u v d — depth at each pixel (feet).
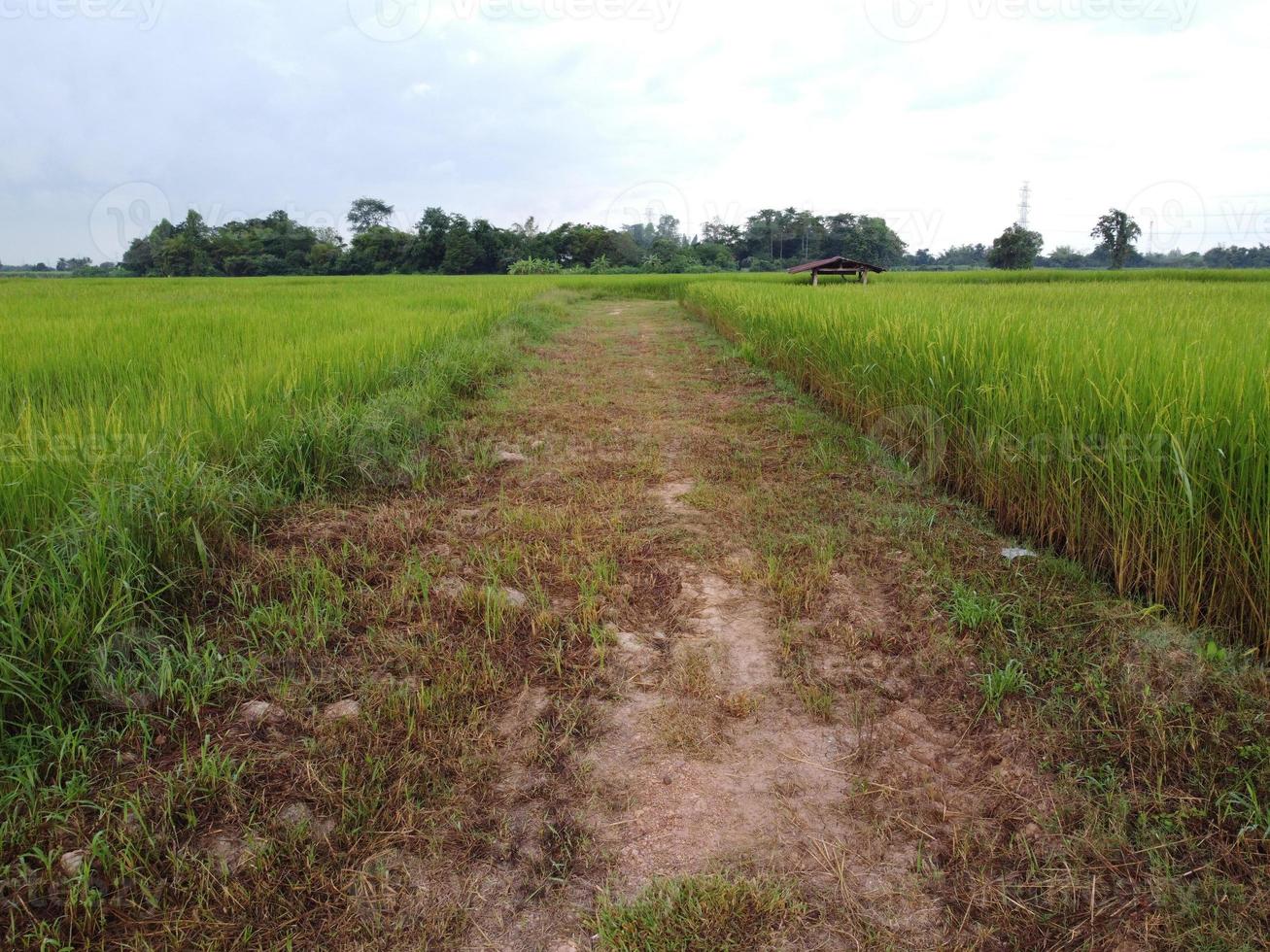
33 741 8.18
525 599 11.96
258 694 9.50
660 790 8.23
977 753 8.79
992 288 59.98
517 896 6.95
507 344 34.91
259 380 18.65
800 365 29.37
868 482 17.80
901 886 7.06
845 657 10.63
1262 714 8.62
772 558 13.26
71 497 11.36
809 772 8.50
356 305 44.93
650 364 35.40
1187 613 11.10
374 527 14.47
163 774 7.95
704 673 10.19
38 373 19.15
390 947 6.42
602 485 17.49
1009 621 11.11
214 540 12.30
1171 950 6.36
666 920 6.60
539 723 9.19
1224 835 7.39
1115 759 8.41
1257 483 10.01
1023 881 7.08
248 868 7.04
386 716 9.16
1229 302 37.22
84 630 9.16
